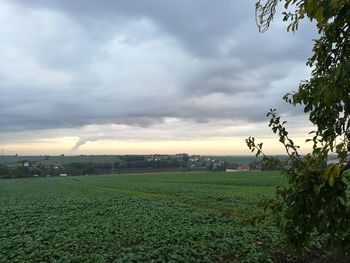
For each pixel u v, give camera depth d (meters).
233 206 27.16
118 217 22.12
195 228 16.62
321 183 4.76
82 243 14.06
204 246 12.57
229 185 55.41
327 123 5.28
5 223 21.12
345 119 5.07
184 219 20.02
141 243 14.23
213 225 18.08
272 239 13.40
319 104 5.29
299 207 5.12
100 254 12.18
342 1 3.95
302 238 5.48
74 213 25.52
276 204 5.46
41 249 13.35
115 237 15.40
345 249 5.21
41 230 17.73
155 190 50.03
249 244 12.91
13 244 14.35
